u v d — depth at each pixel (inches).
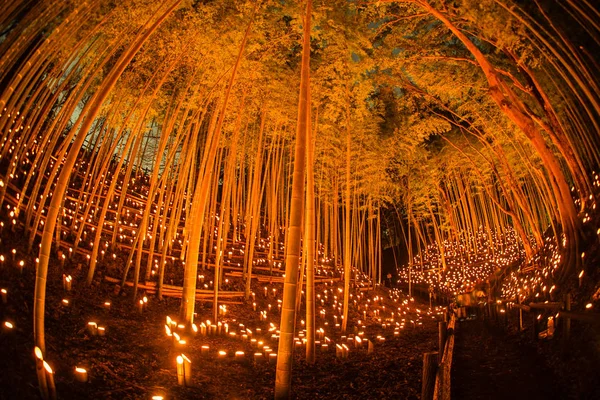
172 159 370.9
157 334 247.1
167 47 291.3
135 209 495.5
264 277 455.8
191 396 176.2
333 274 611.2
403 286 890.7
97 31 255.8
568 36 272.2
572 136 367.6
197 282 381.7
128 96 370.6
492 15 225.8
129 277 332.5
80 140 170.6
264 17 322.0
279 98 415.5
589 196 335.3
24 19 196.4
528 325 285.9
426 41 366.6
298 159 199.5
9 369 137.3
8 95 202.2
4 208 279.4
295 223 193.2
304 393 197.8
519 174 572.4
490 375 203.8
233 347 262.2
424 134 529.7
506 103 299.9
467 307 459.2
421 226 1054.4
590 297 219.5
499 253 772.6
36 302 155.3
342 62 367.2
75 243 314.3
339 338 354.3
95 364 177.2
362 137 520.4
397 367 231.1
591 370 159.3
